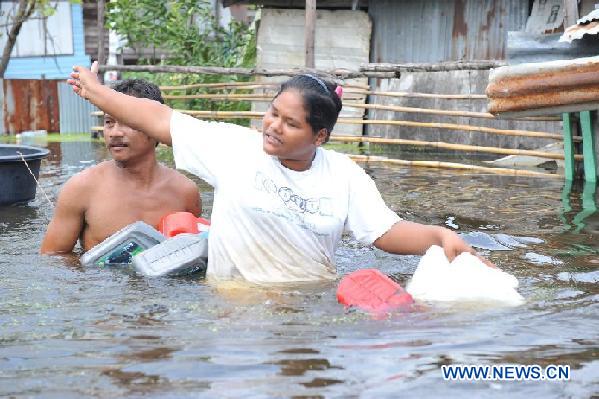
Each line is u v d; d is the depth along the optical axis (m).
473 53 12.38
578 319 3.24
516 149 10.23
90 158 10.31
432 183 7.77
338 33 13.43
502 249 4.74
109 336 3.00
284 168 3.84
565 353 2.84
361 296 3.42
